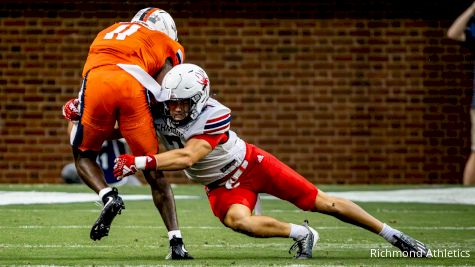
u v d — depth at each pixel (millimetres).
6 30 50812
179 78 21984
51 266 20906
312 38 51219
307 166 51406
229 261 22109
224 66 51031
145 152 23422
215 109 22453
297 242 22969
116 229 29188
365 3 51250
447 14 51375
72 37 50812
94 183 23547
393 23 51375
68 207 35875
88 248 24875
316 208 23484
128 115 23312
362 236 27938
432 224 31312
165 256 23281
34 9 50719
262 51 51125
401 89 51531
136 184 48438
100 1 50719
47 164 51062
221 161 22828
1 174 50969
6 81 50875
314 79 51281
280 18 51156
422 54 51469
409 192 44250
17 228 28938
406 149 51656
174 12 50844
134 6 50750
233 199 23047
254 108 51188
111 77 23203
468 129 51812
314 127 51344
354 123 51500
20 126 50938
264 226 22734
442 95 51594
